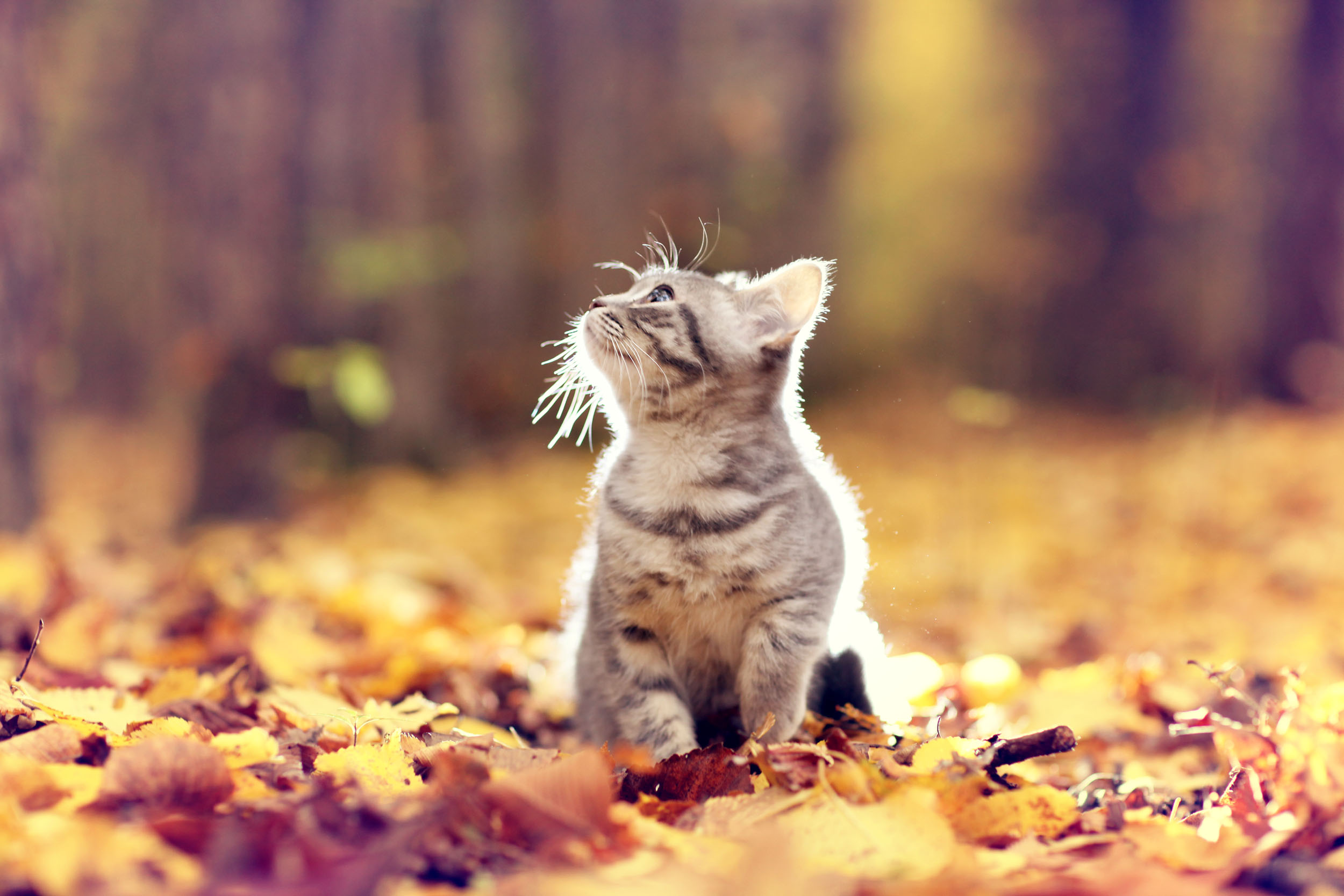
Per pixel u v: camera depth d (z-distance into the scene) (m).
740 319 3.89
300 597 5.95
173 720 2.71
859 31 17.22
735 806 2.47
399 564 7.01
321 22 9.38
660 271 4.22
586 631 3.92
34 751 2.51
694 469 3.65
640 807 2.54
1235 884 2.13
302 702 3.43
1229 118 16.95
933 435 13.55
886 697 3.98
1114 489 10.98
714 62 15.91
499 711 4.22
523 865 2.11
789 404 4.09
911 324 17.33
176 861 1.97
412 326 11.28
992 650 5.55
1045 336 17.52
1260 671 4.60
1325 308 14.48
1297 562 7.44
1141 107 17.94
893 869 2.21
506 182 13.82
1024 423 15.24
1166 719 4.03
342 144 9.49
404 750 2.80
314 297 9.20
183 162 8.91
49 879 1.80
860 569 4.08
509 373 13.34
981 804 2.52
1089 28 18.16
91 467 13.86
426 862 2.08
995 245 17.66
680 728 3.59
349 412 10.40
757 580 3.52
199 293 8.74
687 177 15.28
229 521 8.59
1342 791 2.34
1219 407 13.92
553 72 14.53
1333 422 13.15
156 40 14.66
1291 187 14.78
